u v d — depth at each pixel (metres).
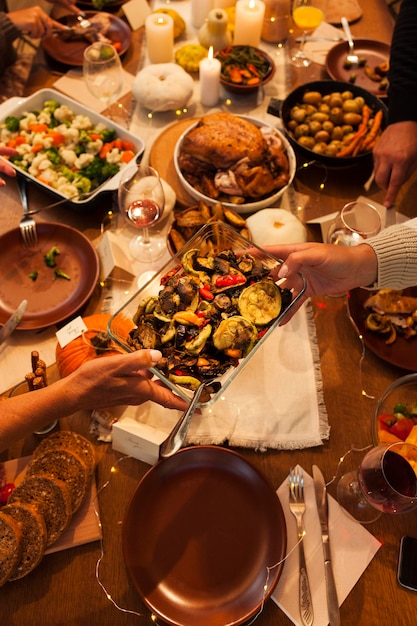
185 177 1.44
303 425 1.11
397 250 1.09
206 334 0.84
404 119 1.43
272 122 1.66
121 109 1.67
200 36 1.81
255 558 0.94
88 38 1.79
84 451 1.02
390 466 0.91
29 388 1.03
